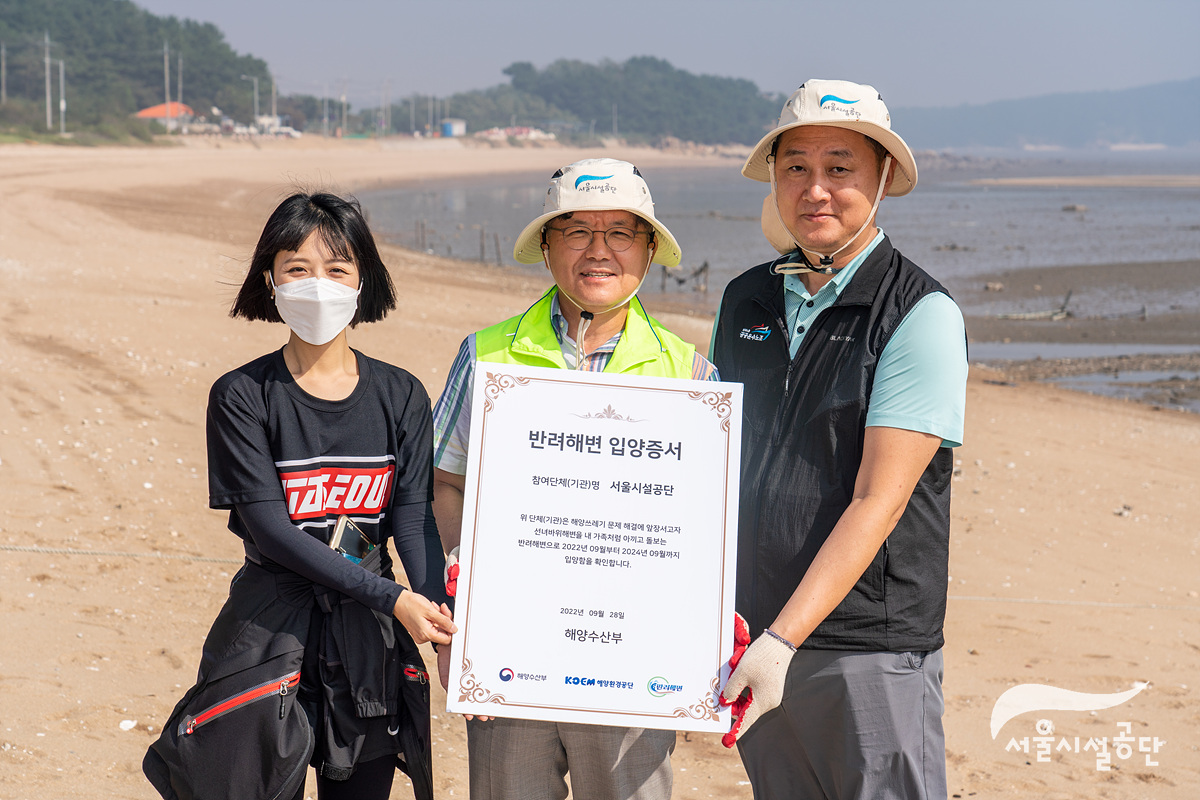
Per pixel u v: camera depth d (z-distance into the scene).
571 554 2.53
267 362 2.63
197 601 5.26
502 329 2.80
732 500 2.54
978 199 84.81
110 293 15.29
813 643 2.67
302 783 2.62
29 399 8.93
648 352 2.75
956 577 6.95
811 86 2.65
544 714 2.50
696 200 76.38
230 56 152.38
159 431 8.32
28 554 5.54
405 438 2.70
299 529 2.54
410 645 2.71
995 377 16.03
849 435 2.64
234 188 57.62
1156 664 5.62
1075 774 4.36
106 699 4.12
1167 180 135.75
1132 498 9.19
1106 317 23.06
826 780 2.84
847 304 2.70
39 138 86.00
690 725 2.50
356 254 2.66
